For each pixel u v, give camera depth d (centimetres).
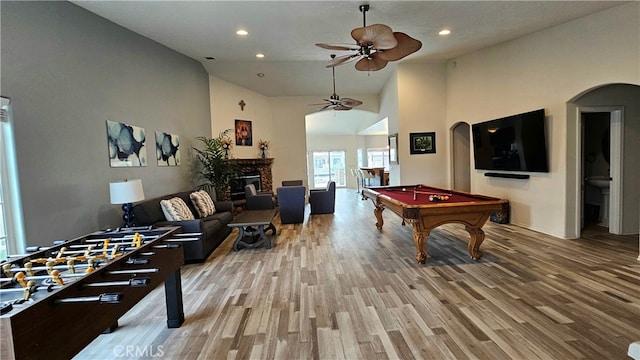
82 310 139
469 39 488
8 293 144
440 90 664
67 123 321
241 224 426
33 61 285
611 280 292
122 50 415
